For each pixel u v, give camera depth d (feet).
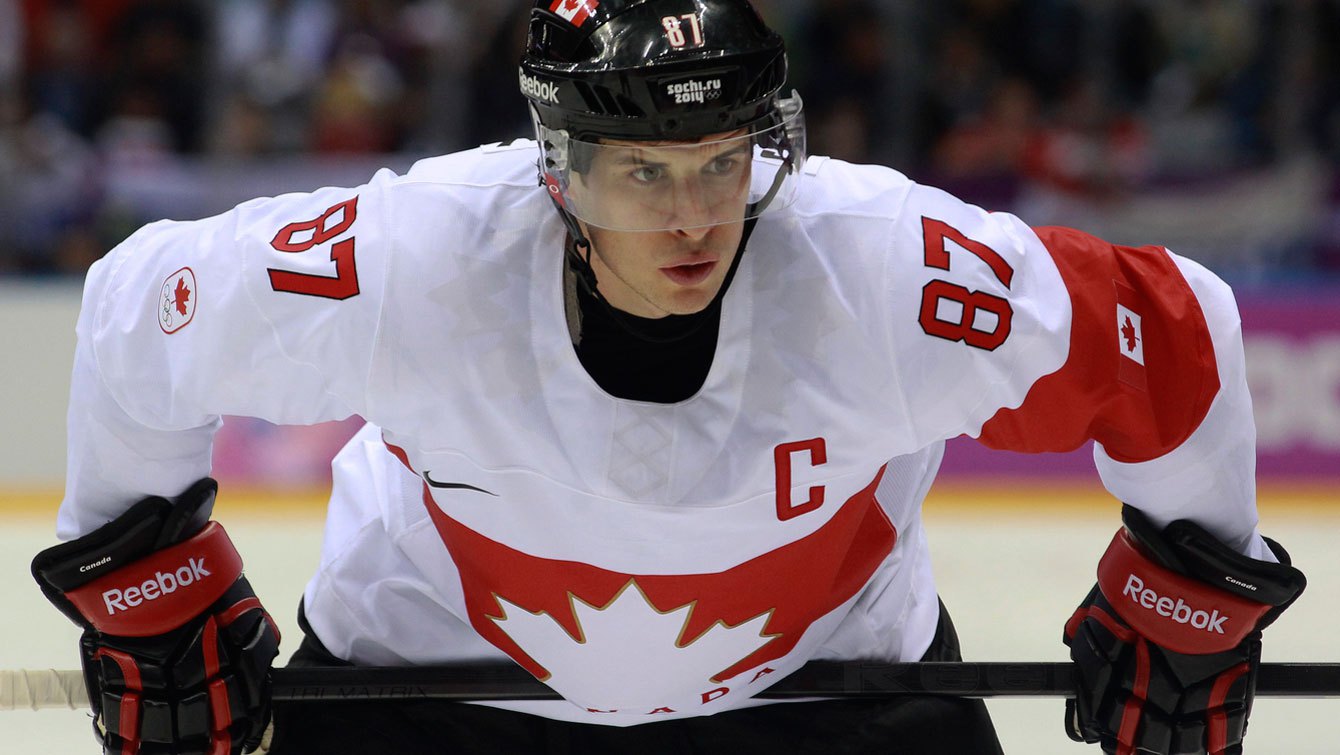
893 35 73.97
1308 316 66.54
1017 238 21.75
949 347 20.79
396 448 22.70
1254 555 24.61
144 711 25.23
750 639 23.45
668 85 18.86
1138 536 24.44
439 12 77.00
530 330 20.63
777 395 20.77
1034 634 48.21
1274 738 40.96
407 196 21.31
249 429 66.80
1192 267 22.95
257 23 76.33
